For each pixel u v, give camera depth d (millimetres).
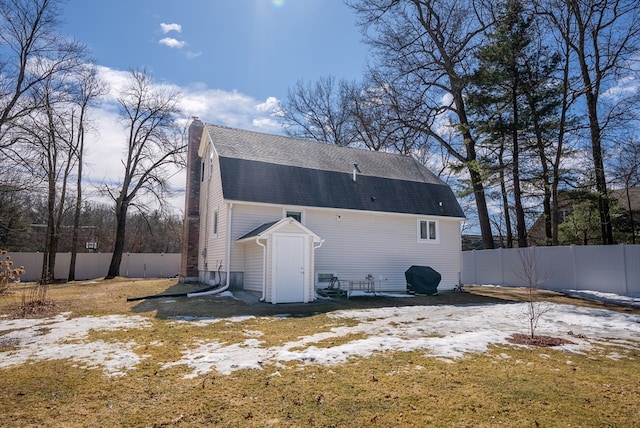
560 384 5340
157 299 13641
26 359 6430
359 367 5953
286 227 13922
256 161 16812
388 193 19172
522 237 21453
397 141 28922
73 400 4750
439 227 20094
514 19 20094
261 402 4648
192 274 19891
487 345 7445
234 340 7797
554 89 19875
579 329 9414
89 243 39344
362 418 4234
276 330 8875
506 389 5113
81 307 11875
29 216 31672
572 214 25531
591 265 17594
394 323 9945
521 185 22219
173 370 5836
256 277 14703
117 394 4926
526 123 20328
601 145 20828
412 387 5133
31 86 19812
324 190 17562
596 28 20109
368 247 18141
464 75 22938
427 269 17953
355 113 31297
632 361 6590
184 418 4242
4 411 4441
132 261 32750
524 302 14453
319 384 5223
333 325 9578
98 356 6609
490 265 23062
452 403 4641
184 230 21094
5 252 11117
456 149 26594
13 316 10344
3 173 19172
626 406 4617
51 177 24453
